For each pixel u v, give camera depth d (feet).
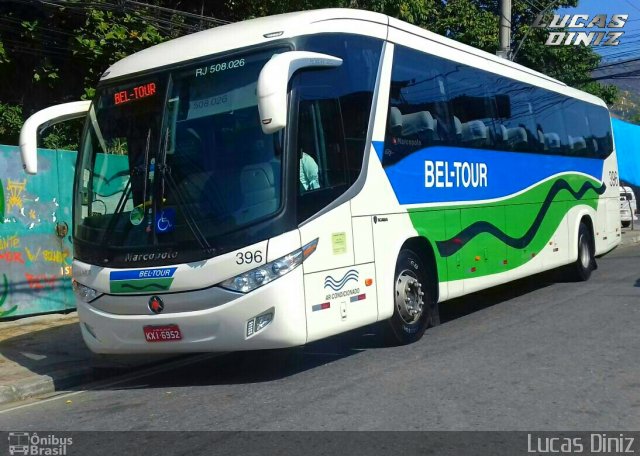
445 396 21.54
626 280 45.70
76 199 25.98
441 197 31.04
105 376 28.12
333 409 20.63
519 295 41.73
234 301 22.22
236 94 23.52
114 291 23.81
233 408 21.38
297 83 23.58
